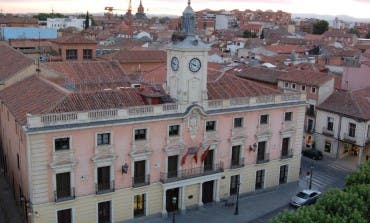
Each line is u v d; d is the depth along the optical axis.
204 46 46.38
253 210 50.50
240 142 51.34
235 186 52.84
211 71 58.06
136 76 68.94
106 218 44.84
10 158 49.88
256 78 81.81
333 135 68.06
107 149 42.69
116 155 43.22
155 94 46.72
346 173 62.66
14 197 49.78
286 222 32.22
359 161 64.50
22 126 39.19
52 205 41.03
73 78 58.19
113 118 42.41
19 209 47.00
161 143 45.91
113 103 44.75
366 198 36.72
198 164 48.88
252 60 105.50
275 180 55.97
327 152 69.81
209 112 47.81
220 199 51.62
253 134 52.22
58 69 59.41
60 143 40.47
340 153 68.50
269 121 53.09
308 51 141.00
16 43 95.00
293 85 74.75
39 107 42.41
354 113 64.75
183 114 46.09
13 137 46.47
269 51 129.62
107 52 99.25
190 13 46.47
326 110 68.62
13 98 47.91
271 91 54.47
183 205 48.72
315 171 63.16
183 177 47.62
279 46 139.38
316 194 52.38
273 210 50.69
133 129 43.69
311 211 32.91
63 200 41.25
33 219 40.50
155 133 45.25
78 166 41.59
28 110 42.44
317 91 70.31
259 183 55.00
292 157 56.41
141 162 45.44
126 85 58.94
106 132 42.38
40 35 109.06
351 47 155.38
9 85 53.50
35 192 39.94
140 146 44.50
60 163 40.44
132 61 82.88
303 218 31.89
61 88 47.09
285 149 56.12
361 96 69.38
